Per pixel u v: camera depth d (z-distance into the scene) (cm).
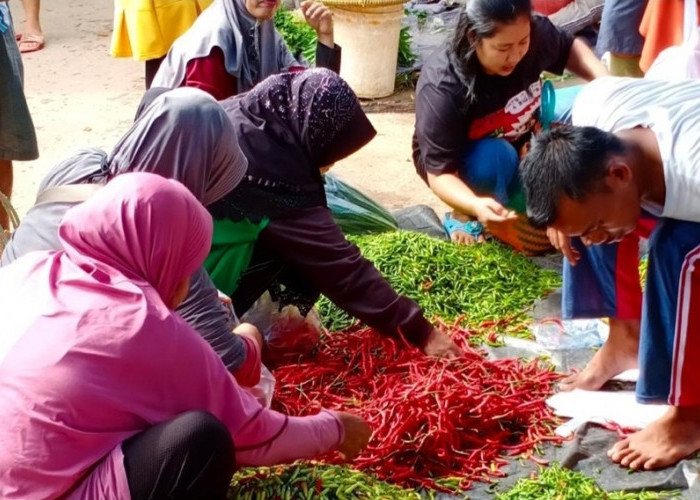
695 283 290
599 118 312
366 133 363
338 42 743
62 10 1041
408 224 507
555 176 280
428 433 316
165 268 252
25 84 809
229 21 456
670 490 302
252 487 270
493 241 470
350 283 363
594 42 772
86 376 230
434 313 409
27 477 229
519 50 420
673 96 303
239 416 255
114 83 807
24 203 586
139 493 231
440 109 440
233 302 375
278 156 355
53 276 245
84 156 315
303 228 359
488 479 311
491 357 379
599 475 310
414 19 909
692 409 307
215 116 308
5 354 232
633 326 344
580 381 353
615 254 335
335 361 376
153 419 240
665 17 522
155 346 236
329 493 267
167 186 253
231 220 354
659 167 287
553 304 418
